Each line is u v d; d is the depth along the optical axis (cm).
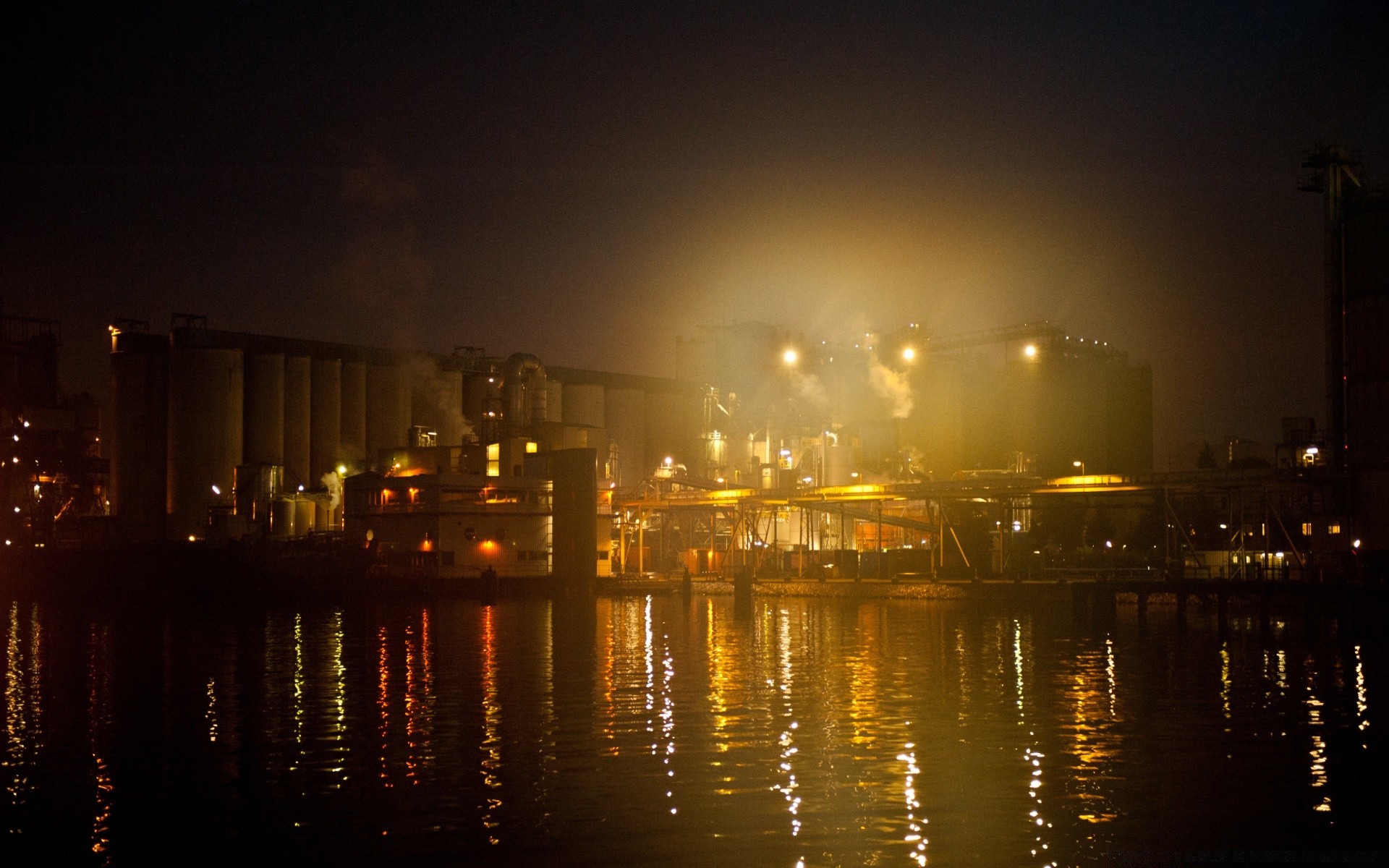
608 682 4291
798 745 3092
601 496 11525
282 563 9888
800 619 7512
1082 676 4444
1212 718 3506
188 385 12419
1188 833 2334
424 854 2206
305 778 2753
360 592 9756
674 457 16850
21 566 10531
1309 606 5991
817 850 2219
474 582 10256
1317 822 2406
